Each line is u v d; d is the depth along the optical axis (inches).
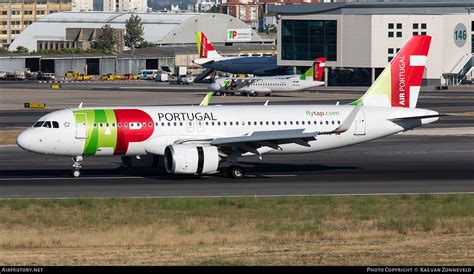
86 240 3988.7
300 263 3479.3
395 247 3836.1
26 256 3629.4
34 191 5551.2
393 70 6673.2
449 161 7175.2
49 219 4569.4
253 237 4065.0
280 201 5128.0
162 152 6131.9
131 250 3779.5
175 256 3624.5
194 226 4377.5
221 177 6220.5
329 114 6486.2
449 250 3754.9
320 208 4916.3
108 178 6141.7
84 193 5477.4
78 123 6008.9
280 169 6673.2
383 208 4926.2
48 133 5969.5
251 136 6063.0
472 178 6215.6
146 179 6097.4
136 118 6107.3
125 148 6097.4
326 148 6491.1
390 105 6692.9
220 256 3624.5
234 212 4788.4
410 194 5447.8
